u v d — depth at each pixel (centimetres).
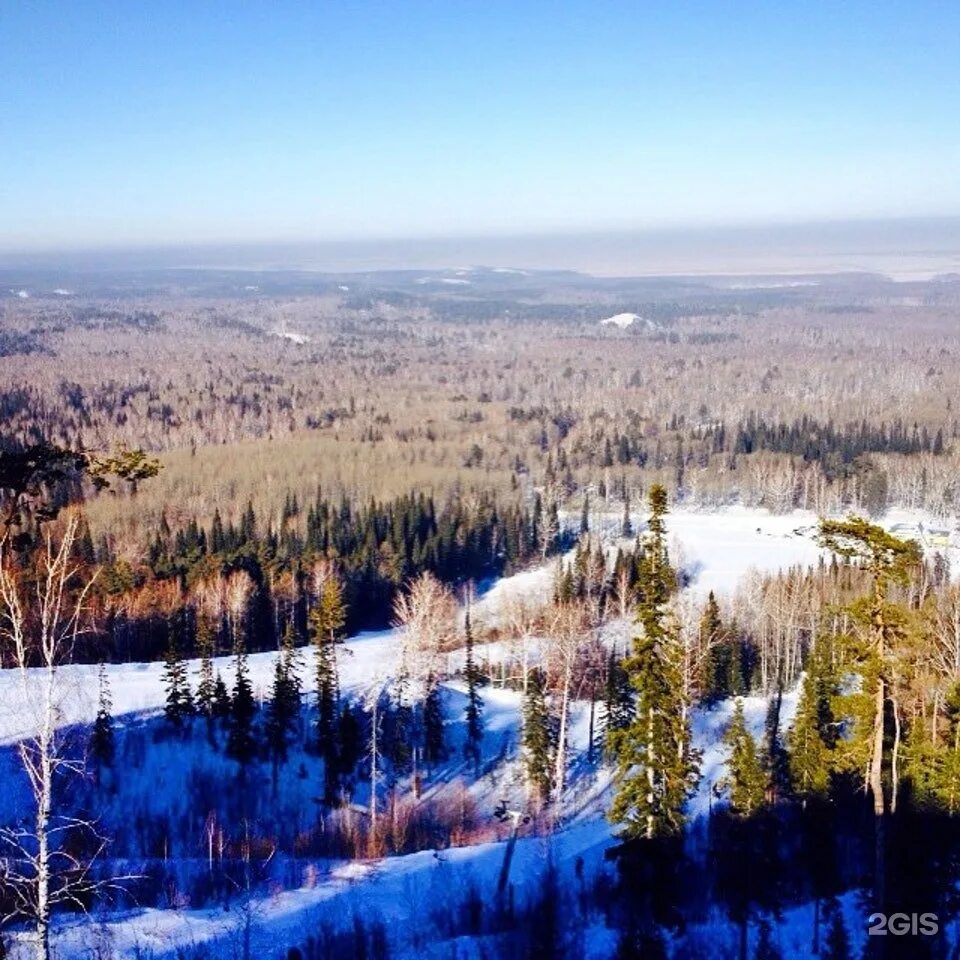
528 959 3691
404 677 6919
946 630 4712
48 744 1844
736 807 4022
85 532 9469
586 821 5572
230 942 3703
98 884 2100
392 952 3825
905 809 3491
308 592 10006
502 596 10800
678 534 14475
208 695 6353
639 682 3312
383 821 5628
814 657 4562
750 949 3597
